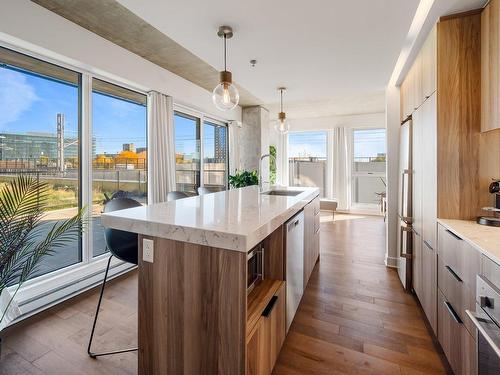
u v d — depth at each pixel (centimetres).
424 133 214
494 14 158
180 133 445
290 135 787
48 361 172
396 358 173
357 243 432
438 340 183
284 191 326
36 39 222
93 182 297
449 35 181
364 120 692
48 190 247
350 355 176
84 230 278
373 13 195
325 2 183
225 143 571
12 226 168
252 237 112
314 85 357
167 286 128
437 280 185
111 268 300
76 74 278
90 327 208
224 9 190
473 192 179
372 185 709
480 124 175
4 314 188
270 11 192
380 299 249
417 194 236
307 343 188
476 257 129
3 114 227
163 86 366
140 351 137
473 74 177
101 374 162
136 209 163
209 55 265
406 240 261
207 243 115
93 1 221
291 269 191
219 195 241
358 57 271
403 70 272
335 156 721
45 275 246
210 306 118
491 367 109
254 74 318
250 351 121
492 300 110
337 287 274
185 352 125
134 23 255
